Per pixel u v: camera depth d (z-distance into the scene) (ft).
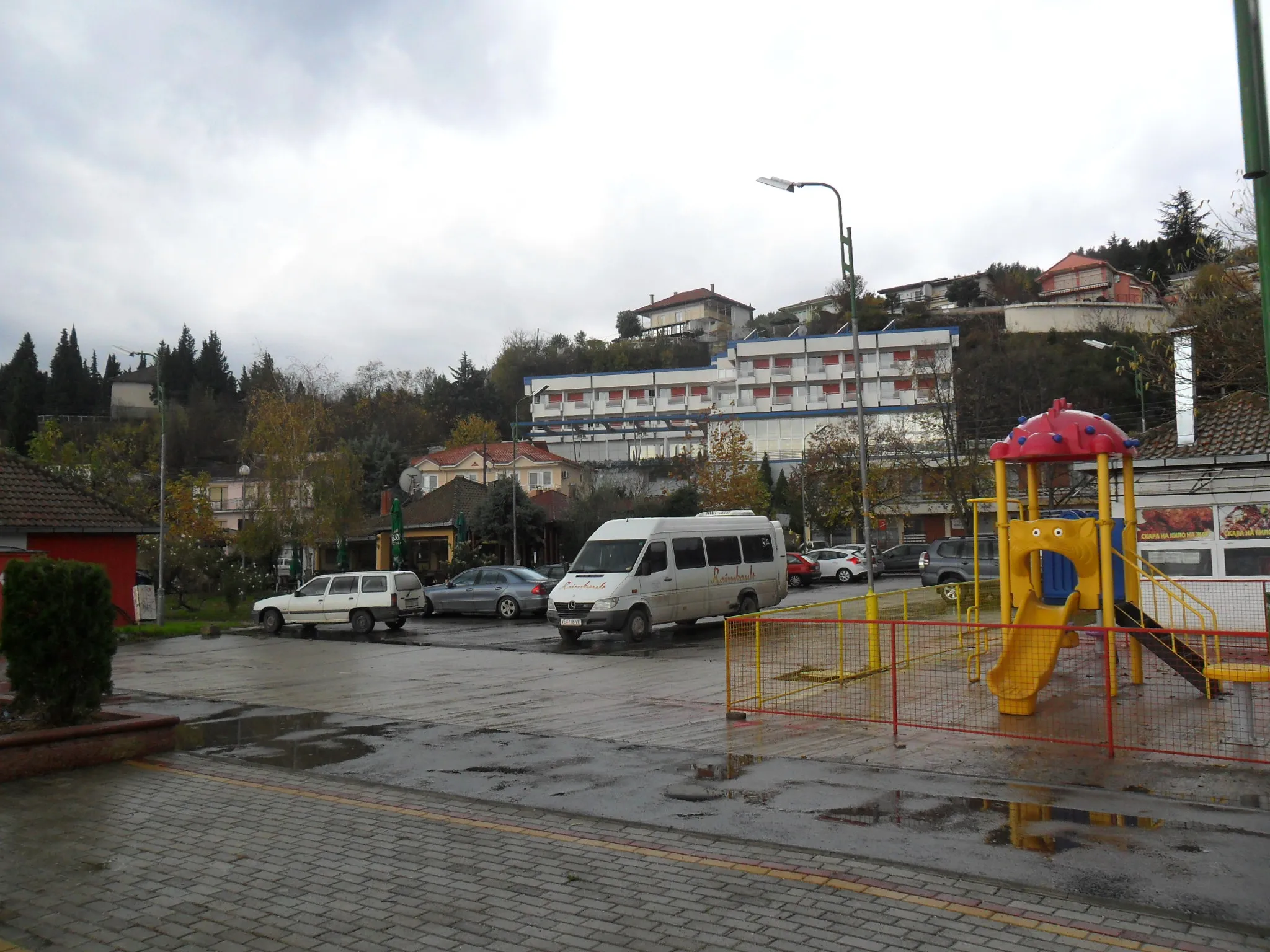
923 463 136.77
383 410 328.70
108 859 22.04
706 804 26.00
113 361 404.36
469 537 159.33
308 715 42.55
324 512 133.59
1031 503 46.62
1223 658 46.11
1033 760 30.22
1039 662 37.01
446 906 18.79
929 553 103.04
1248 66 21.83
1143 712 36.63
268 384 182.19
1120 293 306.76
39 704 33.55
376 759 33.01
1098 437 41.52
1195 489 58.65
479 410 353.92
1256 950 16.08
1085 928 17.02
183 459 307.37
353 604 86.22
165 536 127.44
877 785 27.53
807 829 23.47
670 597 71.41
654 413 292.61
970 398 151.94
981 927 17.16
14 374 355.15
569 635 69.92
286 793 28.32
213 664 64.13
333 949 16.81
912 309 342.23
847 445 170.81
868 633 46.78
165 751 34.55
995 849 21.49
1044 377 212.43
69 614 33.55
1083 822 23.43
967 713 37.83
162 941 17.26
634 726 38.19
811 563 138.21
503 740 35.88
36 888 20.10
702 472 190.19
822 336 266.36
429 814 25.70
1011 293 342.03
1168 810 24.34
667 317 454.40
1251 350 48.03
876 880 19.70
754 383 271.49
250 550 133.39
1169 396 171.01
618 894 19.26
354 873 20.88
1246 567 57.16
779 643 47.73
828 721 37.83
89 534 88.84
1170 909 17.84
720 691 46.70
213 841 23.43
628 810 25.64
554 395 302.66
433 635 82.64
